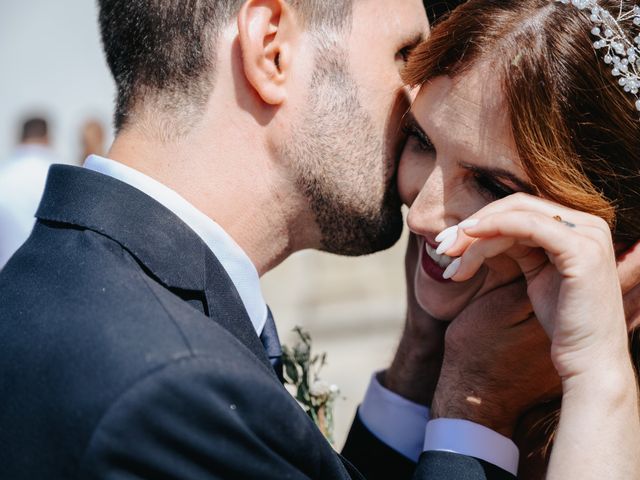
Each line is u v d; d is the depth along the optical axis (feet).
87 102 32.40
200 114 5.55
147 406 4.10
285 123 5.67
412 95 6.07
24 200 16.55
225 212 5.64
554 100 5.18
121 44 5.69
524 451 6.05
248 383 4.37
